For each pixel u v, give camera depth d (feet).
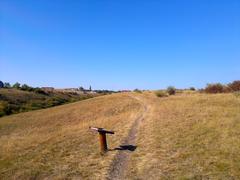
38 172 45.55
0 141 94.53
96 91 626.23
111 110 156.87
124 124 85.61
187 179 36.47
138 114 106.73
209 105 99.66
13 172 47.65
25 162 53.26
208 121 69.46
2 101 278.67
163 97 179.63
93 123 102.47
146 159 46.52
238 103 97.91
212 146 49.06
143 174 40.11
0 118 202.80
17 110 253.65
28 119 180.65
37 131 125.90
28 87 408.67
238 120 67.46
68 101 332.60
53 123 152.15
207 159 43.01
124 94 262.67
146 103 155.43
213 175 37.06
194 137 56.18
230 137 53.16
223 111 81.97
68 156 53.62
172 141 55.42
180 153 47.32
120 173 41.88
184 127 66.28
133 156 48.96
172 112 93.91
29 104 290.76
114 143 60.90
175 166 41.68
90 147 59.16
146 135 64.18
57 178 41.75
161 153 48.75
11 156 61.36
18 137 104.83
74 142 65.82
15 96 329.52
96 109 173.88
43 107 280.31
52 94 410.52
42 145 68.08
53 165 48.62
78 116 162.61
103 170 43.37
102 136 54.60
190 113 85.20
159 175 39.06
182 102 119.44
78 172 43.62
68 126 125.90
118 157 49.62
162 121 78.89
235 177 35.86
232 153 44.34
